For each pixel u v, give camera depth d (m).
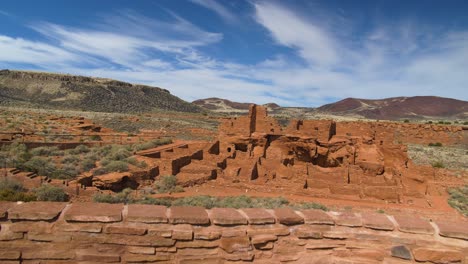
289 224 8.48
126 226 7.61
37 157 34.62
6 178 25.38
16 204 7.62
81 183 30.23
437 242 8.34
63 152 41.16
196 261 7.79
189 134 77.69
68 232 7.43
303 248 8.44
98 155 42.47
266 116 51.22
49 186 25.67
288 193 36.00
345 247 8.53
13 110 82.31
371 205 32.09
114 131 70.06
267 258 8.22
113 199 27.75
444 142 84.88
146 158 41.59
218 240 7.98
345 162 45.91
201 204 28.66
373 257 8.45
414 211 30.42
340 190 35.75
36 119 67.44
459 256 8.16
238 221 8.16
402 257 8.35
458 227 8.52
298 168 41.72
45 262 7.31
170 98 185.50
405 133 89.94
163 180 36.69
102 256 7.45
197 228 7.94
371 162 44.31
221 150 49.97
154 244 7.64
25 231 7.29
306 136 48.78
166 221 7.80
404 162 46.16
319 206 29.91
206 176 38.78
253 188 37.06
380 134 49.41
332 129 50.91
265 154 48.66
